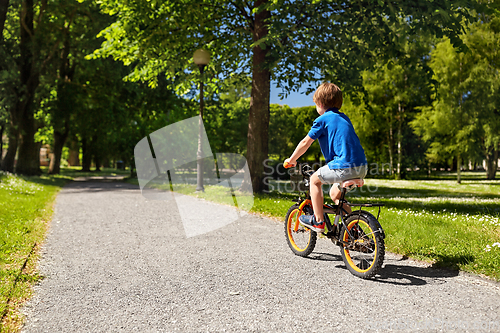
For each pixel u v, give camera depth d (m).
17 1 19.80
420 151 39.56
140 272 4.09
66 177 28.78
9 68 20.81
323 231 4.23
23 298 3.27
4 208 8.02
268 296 3.33
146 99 24.03
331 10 10.05
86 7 20.50
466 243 4.71
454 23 9.19
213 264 4.39
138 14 10.97
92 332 2.65
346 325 2.72
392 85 33.72
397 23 9.13
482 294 3.32
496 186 23.28
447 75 26.53
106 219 7.74
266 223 7.11
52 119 23.06
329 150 4.01
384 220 6.53
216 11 12.45
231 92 15.93
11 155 22.42
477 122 26.22
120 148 25.55
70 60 26.48
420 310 2.98
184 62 13.69
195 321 2.82
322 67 11.95
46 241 5.66
